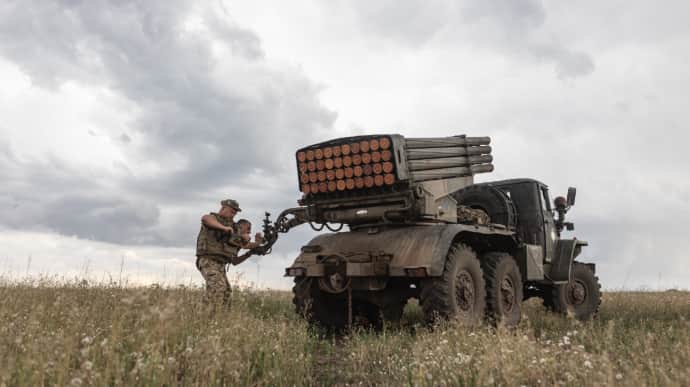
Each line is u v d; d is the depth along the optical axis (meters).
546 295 11.14
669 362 4.33
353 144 7.96
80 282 8.30
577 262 11.57
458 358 4.69
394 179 7.74
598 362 4.39
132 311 5.42
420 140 8.31
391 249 7.80
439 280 7.43
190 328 5.38
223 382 4.10
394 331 7.82
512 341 4.96
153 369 3.88
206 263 7.77
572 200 11.20
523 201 10.75
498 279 8.54
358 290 8.29
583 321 9.52
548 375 4.25
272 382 4.43
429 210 8.15
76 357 4.18
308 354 5.41
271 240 8.91
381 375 4.91
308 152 8.34
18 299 6.52
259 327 5.80
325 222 8.77
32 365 3.66
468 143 9.16
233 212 8.16
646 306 10.91
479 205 10.16
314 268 7.86
